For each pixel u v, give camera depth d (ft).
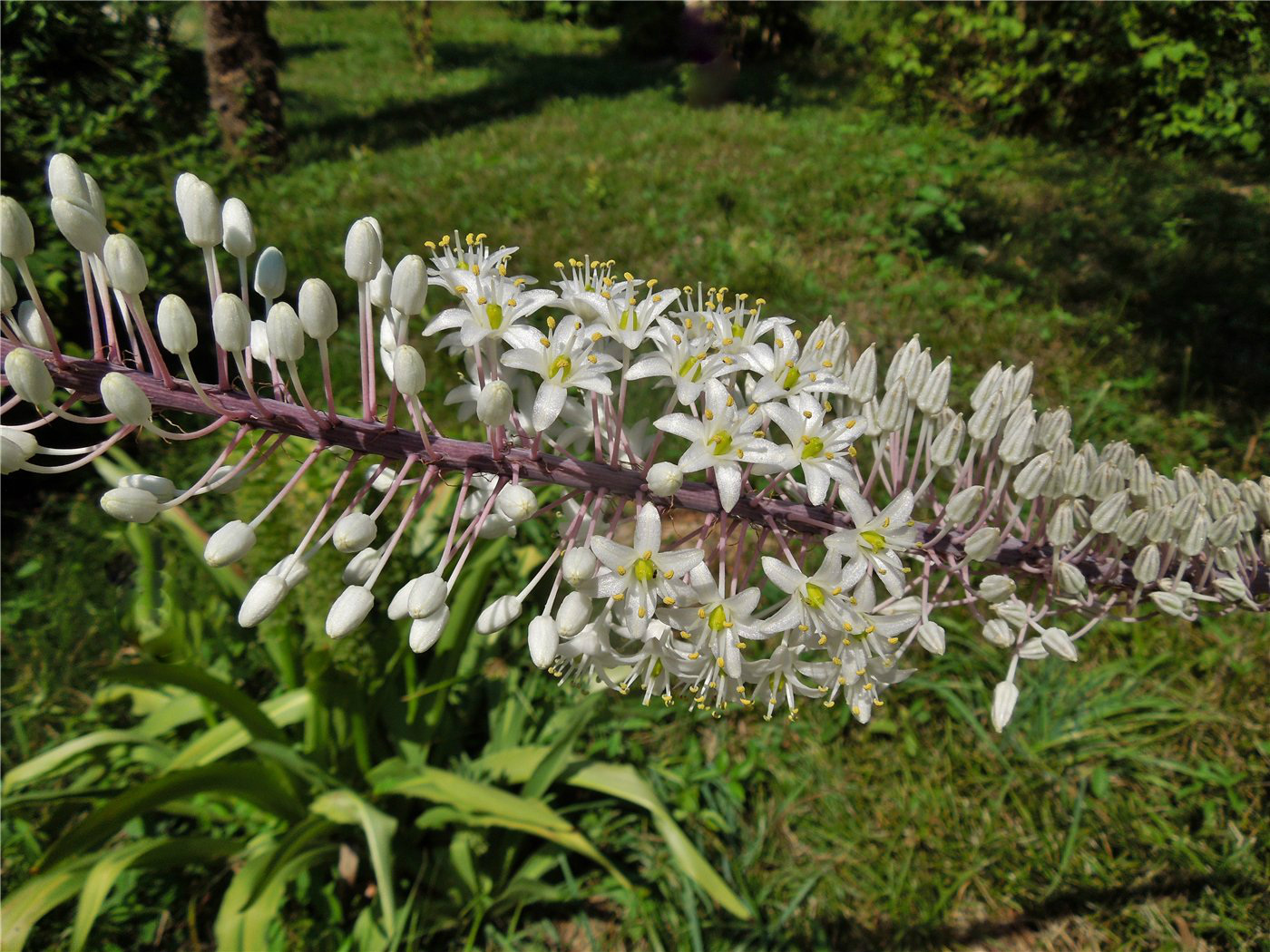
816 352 5.58
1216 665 12.42
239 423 4.42
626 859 10.59
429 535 11.27
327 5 75.61
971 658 12.14
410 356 4.29
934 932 10.03
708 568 5.29
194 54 40.22
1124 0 34.12
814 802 11.10
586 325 5.41
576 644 5.34
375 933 9.70
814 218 25.20
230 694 9.02
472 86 48.62
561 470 4.91
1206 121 33.65
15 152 18.06
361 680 9.75
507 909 10.22
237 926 8.38
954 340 19.48
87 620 13.34
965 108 37.70
